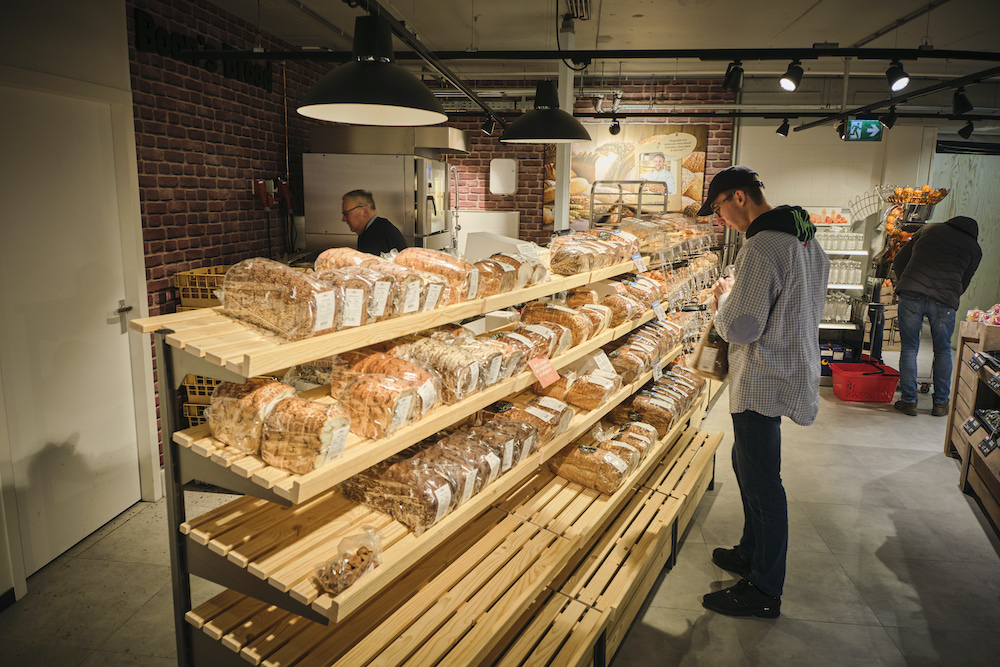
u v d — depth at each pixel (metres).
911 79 7.58
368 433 1.70
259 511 1.85
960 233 5.45
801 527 3.68
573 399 2.88
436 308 1.98
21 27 2.88
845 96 6.62
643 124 7.96
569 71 4.72
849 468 4.54
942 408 5.70
